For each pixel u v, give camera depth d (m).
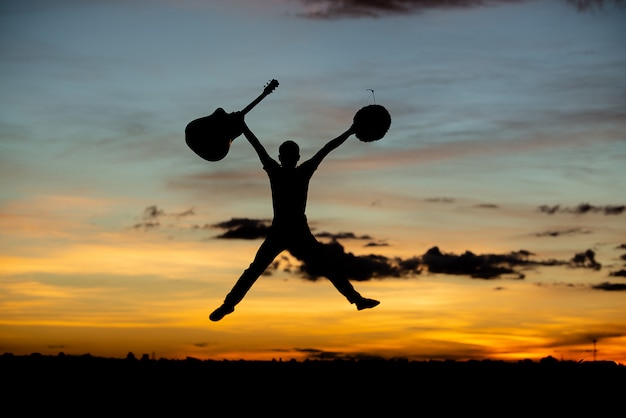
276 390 10.67
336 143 8.88
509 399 10.57
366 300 8.88
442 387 10.81
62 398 10.36
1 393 10.39
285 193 8.77
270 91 9.04
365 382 10.91
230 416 10.02
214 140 8.84
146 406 10.26
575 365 11.38
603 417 10.11
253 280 8.85
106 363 11.31
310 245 8.77
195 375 11.04
